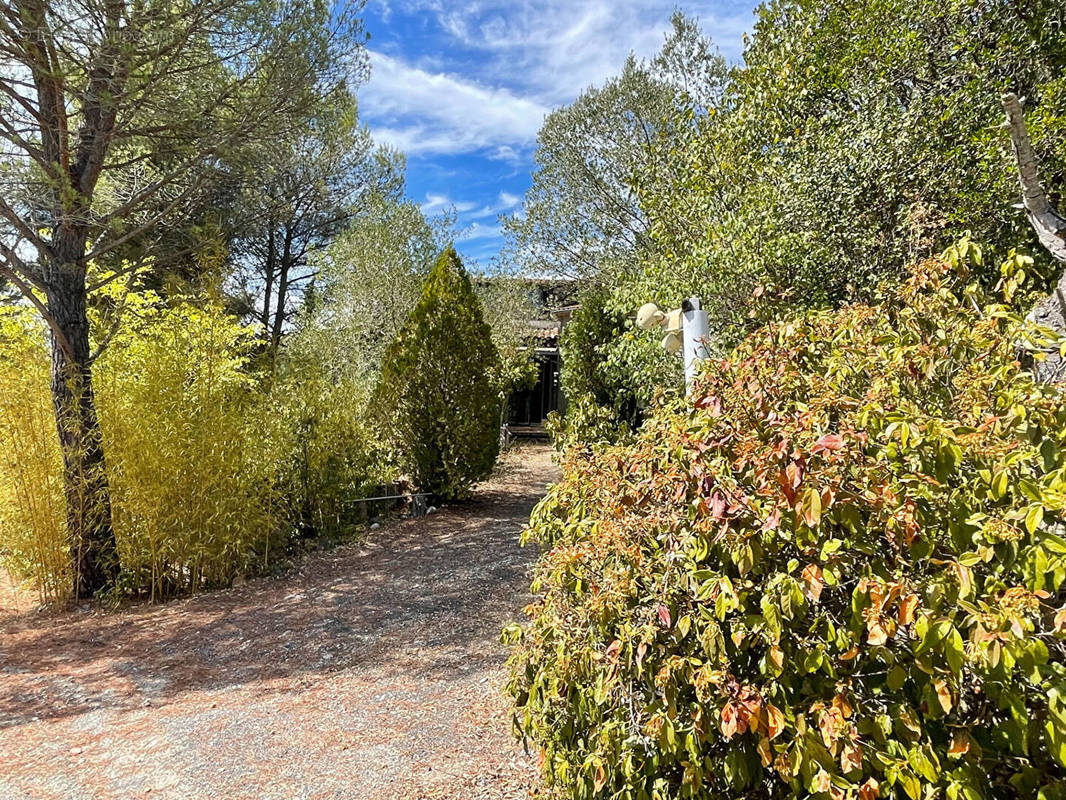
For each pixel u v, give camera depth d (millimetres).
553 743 1720
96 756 2719
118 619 4617
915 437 1229
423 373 7328
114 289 6242
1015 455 1165
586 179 12641
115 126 5012
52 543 4922
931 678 1087
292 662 3641
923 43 4129
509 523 6676
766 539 1230
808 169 3990
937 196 3725
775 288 3145
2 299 5820
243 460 5422
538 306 15555
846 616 1219
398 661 3559
